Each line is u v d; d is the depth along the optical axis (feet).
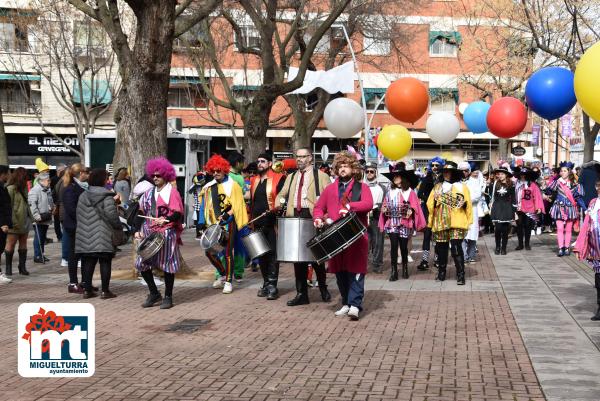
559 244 58.03
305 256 34.83
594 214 31.35
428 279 45.37
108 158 87.40
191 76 136.46
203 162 97.45
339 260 32.94
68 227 40.45
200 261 55.47
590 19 74.74
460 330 29.86
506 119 47.11
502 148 122.52
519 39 85.46
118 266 52.60
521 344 27.32
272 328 30.58
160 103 46.73
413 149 148.97
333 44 107.86
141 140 46.44
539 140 202.18
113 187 64.69
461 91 142.10
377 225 49.78
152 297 35.91
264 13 91.71
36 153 135.74
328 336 28.96
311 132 97.40
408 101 50.26
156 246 34.55
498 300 37.17
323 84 79.66
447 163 43.37
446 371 23.57
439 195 43.34
